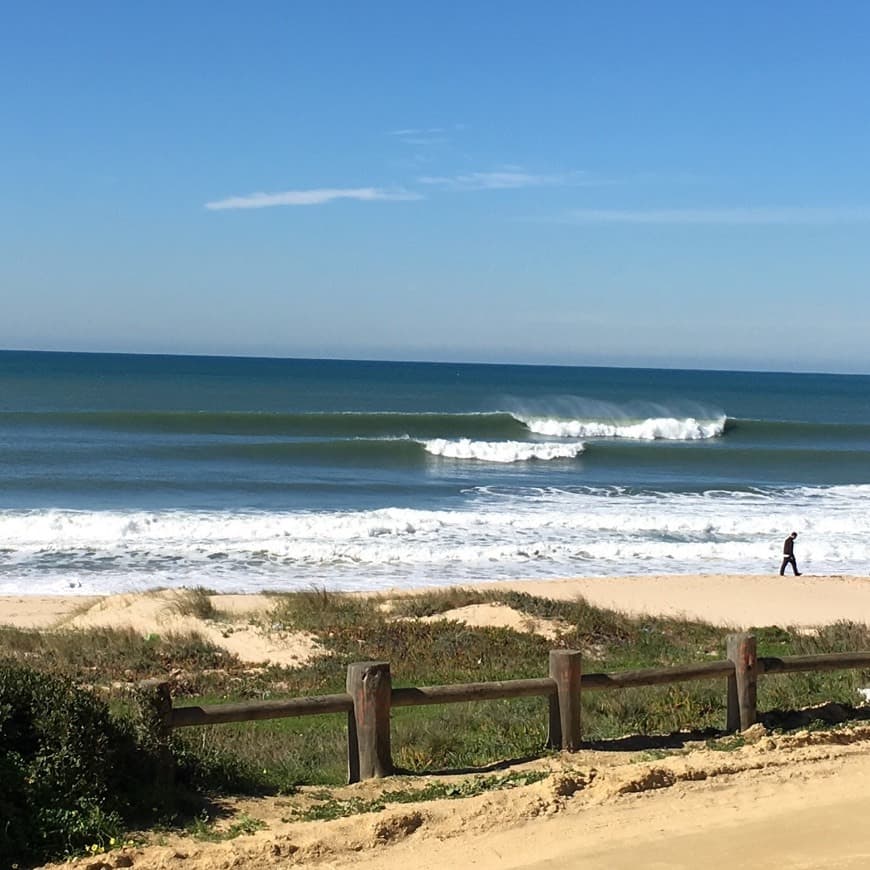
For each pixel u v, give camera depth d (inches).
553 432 2169.0
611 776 285.7
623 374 7805.1
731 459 1872.5
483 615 697.6
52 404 2839.6
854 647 610.9
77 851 233.5
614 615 716.7
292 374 5565.9
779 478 1670.8
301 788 291.6
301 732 408.2
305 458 1718.8
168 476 1486.2
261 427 2110.0
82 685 442.9
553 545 1065.5
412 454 1785.2
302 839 241.0
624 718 378.9
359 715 296.0
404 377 5674.2
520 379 5876.0
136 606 725.3
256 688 517.0
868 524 1235.9
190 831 250.4
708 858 235.9
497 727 372.2
